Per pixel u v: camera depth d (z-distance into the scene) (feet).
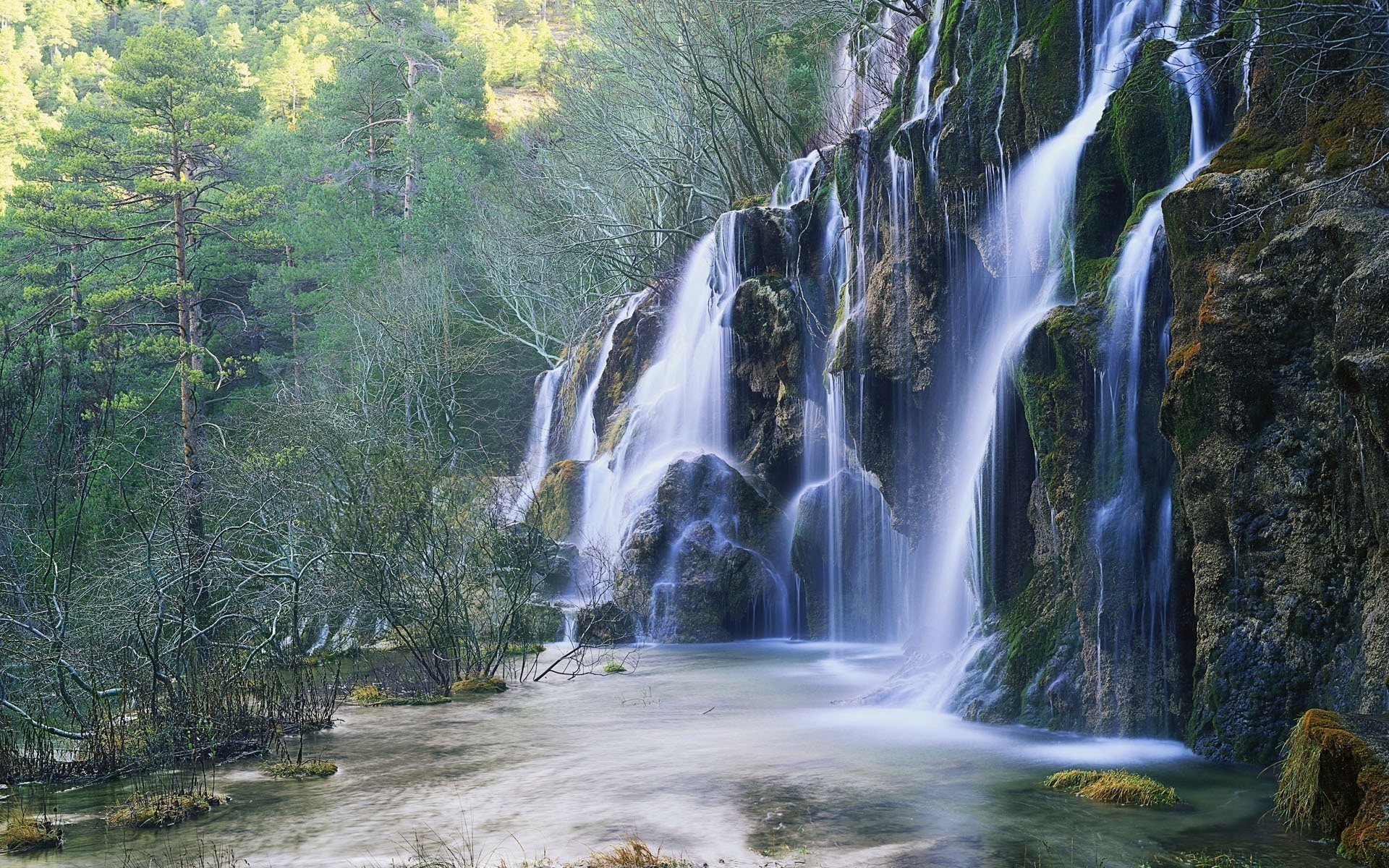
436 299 154.10
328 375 142.61
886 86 91.15
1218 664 34.32
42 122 240.94
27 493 61.82
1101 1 46.88
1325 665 32.14
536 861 26.40
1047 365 41.29
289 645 58.95
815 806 30.53
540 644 66.49
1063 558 40.60
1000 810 29.66
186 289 121.29
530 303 159.02
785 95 119.44
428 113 223.92
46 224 123.03
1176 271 36.11
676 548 75.46
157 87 126.93
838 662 60.44
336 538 58.44
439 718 46.03
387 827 29.81
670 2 123.03
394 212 213.05
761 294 73.46
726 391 83.30
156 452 112.37
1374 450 28.89
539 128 183.52
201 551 53.47
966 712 42.45
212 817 31.22
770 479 78.59
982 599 45.85
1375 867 24.09
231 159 151.53
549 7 451.12
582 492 95.81
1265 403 33.76
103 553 65.05
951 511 51.62
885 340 54.95
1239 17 39.04
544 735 41.98
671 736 41.09
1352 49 33.12
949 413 52.31
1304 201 33.42
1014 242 48.37
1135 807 29.63
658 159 127.85
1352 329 29.86
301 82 325.21
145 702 42.06
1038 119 47.34
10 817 31.71
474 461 102.73
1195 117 41.39
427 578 59.26
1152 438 38.09
